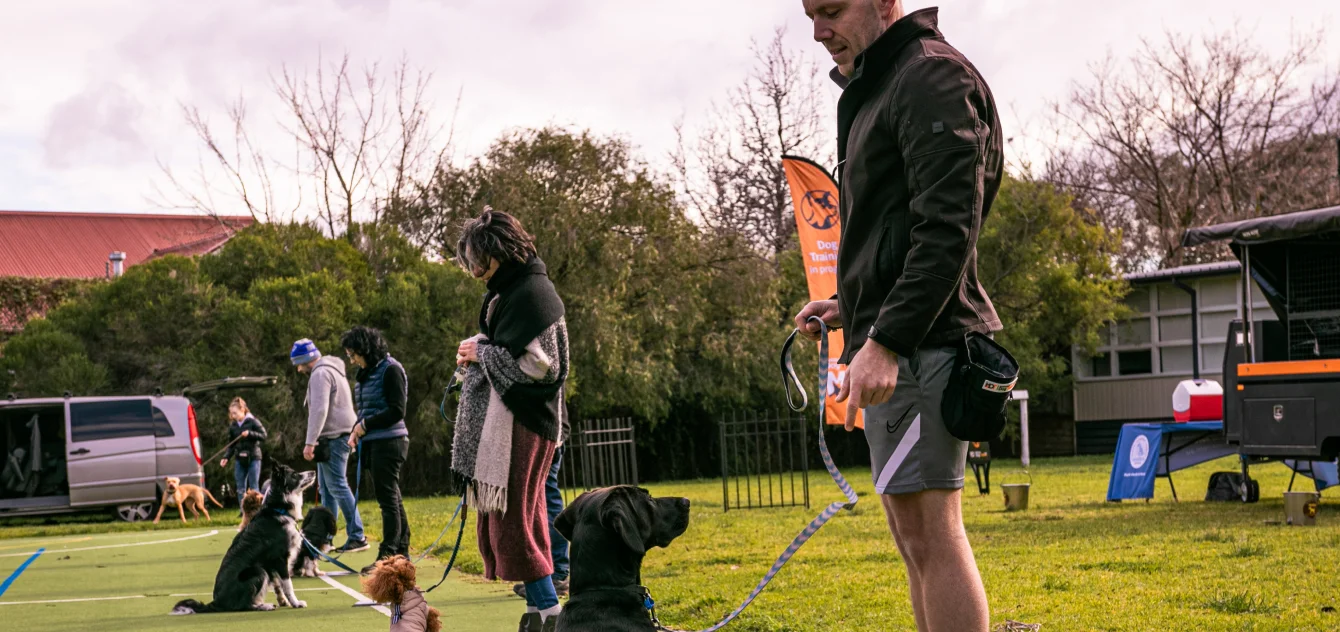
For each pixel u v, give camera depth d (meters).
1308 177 35.75
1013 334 28.52
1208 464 20.33
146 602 7.13
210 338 19.69
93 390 18.62
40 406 15.64
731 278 27.55
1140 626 5.10
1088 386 29.86
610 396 24.05
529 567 4.67
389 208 28.08
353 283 21.00
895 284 2.81
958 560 2.92
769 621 5.52
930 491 2.92
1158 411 28.45
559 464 6.68
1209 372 27.47
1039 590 6.24
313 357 9.58
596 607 3.60
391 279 21.12
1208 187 37.09
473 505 4.64
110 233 51.94
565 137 25.80
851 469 27.84
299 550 7.42
